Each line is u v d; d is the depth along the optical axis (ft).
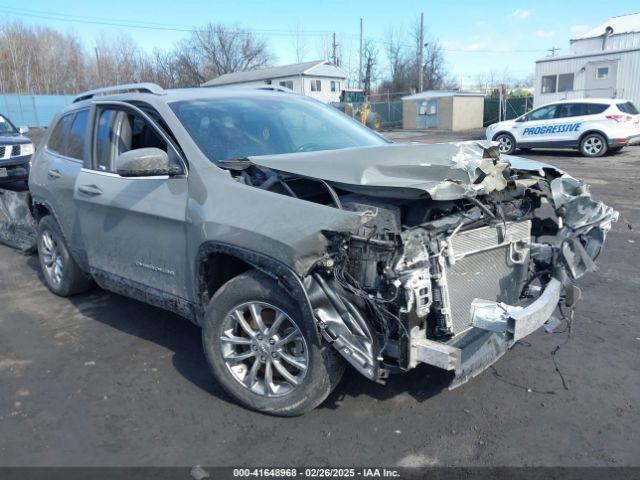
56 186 15.97
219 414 11.08
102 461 9.76
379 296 9.35
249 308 10.68
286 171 10.59
